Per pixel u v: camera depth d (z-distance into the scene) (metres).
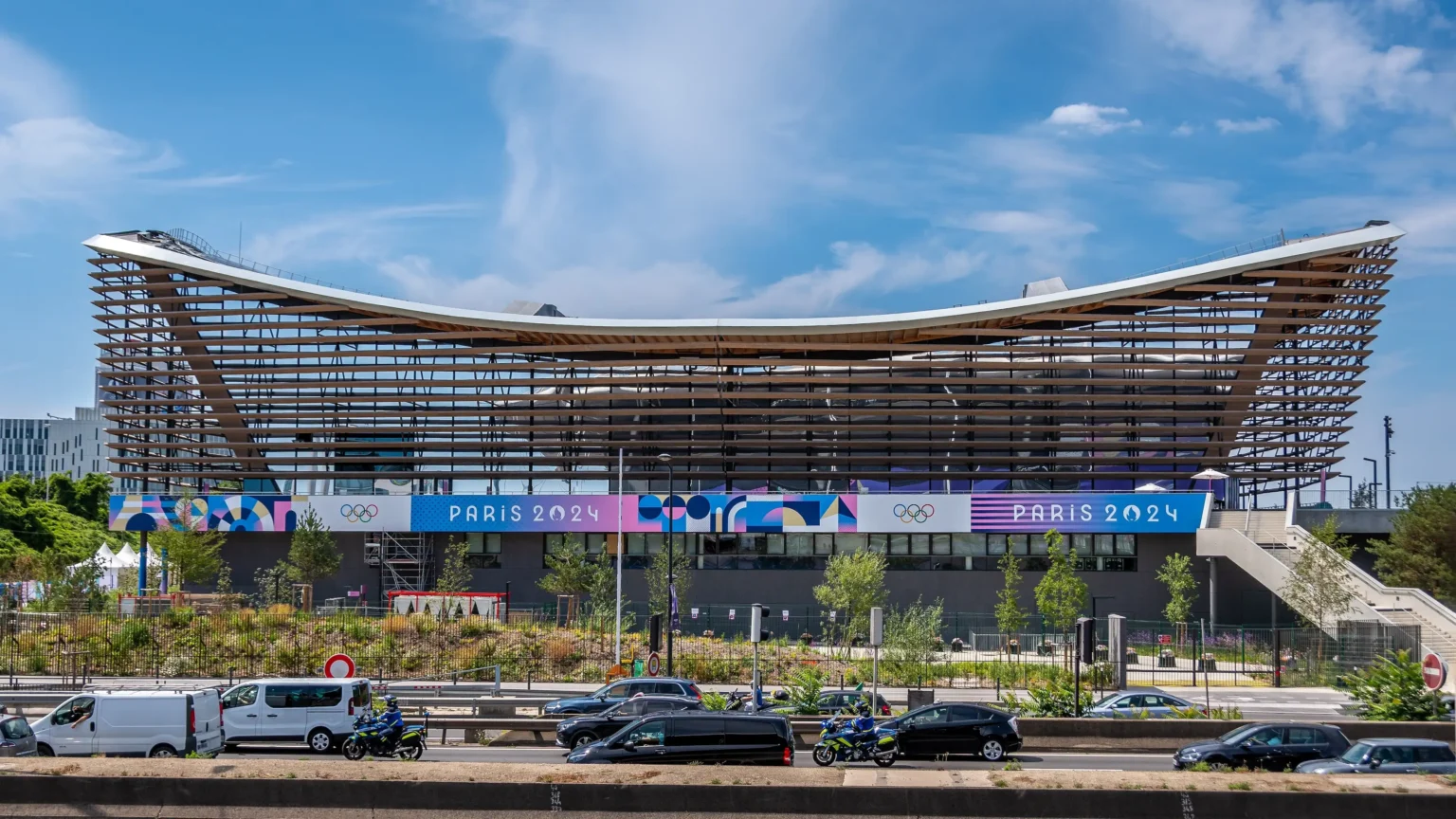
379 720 29.47
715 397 83.19
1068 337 81.88
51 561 86.38
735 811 20.94
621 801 21.06
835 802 20.94
